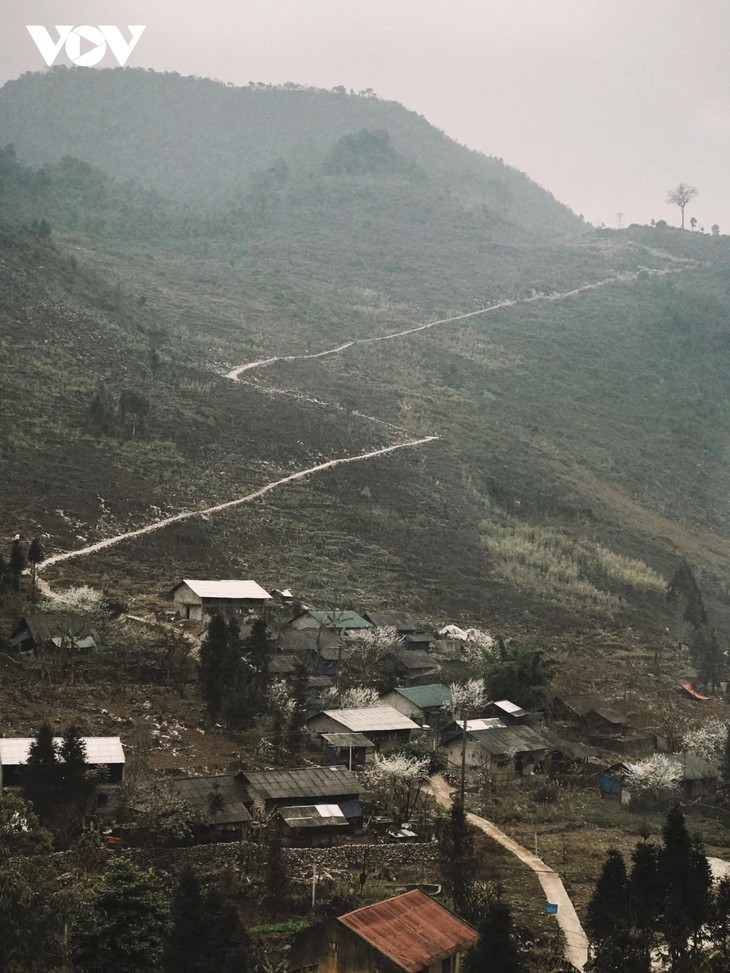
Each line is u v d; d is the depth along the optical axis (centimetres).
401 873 5122
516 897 5022
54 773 5203
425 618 11225
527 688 8769
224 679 7256
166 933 3919
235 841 5178
